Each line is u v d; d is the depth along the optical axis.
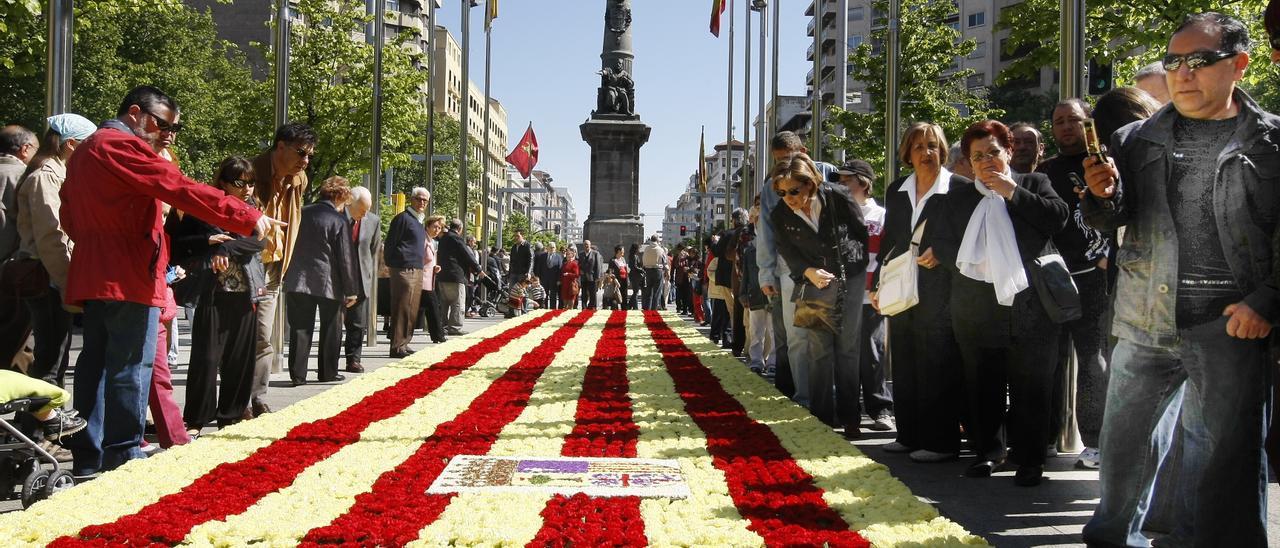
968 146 6.49
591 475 5.67
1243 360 3.87
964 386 7.50
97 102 43.12
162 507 4.84
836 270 8.05
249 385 8.00
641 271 32.88
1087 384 7.08
